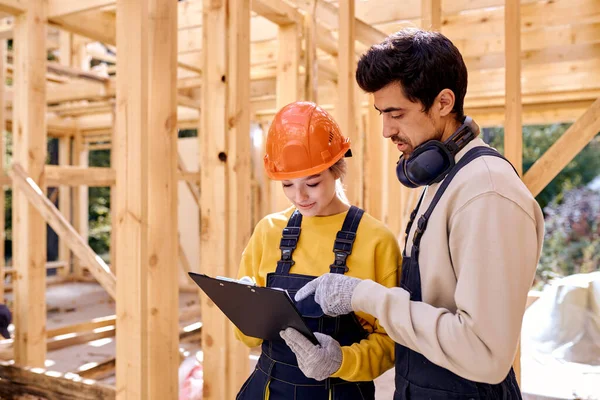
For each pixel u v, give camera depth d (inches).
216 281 47.8
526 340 156.1
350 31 105.7
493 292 40.8
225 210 97.2
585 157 460.4
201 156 99.5
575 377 137.2
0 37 189.9
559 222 364.5
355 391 55.2
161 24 85.7
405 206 176.7
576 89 203.6
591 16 151.7
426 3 98.4
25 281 127.6
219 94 97.1
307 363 48.2
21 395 116.5
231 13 96.9
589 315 148.7
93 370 134.6
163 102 86.5
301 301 55.7
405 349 50.2
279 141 56.9
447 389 46.4
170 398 87.4
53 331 164.1
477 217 42.4
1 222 203.2
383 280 55.5
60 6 137.9
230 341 97.8
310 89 131.0
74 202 317.7
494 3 141.9
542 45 176.4
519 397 49.4
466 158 46.6
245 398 58.9
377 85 46.5
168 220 87.4
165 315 87.6
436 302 46.3
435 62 44.7
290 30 130.3
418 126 47.0
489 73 203.8
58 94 215.3
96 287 295.7
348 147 59.0
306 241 58.3
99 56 271.4
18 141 129.7
